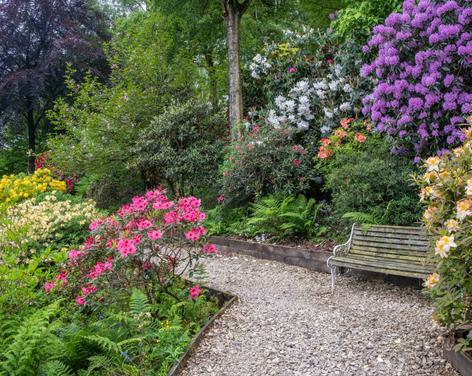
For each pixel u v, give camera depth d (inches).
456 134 225.3
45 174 431.5
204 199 382.9
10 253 205.5
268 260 256.2
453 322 114.7
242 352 136.6
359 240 208.5
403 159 251.1
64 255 207.2
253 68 388.8
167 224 166.7
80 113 430.3
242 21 507.2
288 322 156.6
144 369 129.4
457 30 229.5
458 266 109.4
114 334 144.3
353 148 272.7
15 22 660.7
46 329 133.0
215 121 377.1
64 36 668.1
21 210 292.0
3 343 134.6
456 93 230.8
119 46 506.3
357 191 230.5
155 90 436.8
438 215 119.0
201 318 165.6
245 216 318.7
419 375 116.6
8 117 661.3
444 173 118.7
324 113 325.1
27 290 164.4
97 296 159.9
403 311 161.5
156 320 153.2
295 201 289.3
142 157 375.2
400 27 252.4
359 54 311.0
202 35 506.6
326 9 519.5
